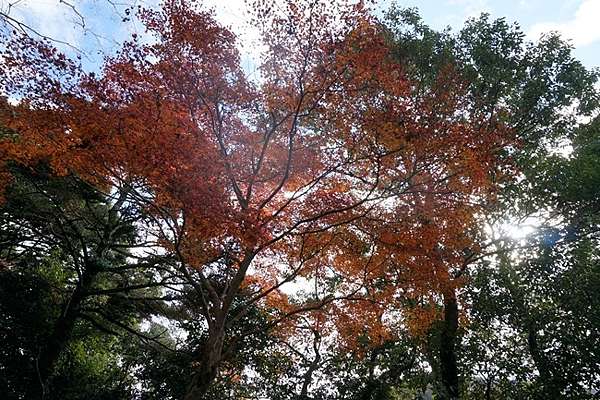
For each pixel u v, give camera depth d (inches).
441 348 529.3
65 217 557.3
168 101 418.0
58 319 564.1
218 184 415.8
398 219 474.0
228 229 377.7
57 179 560.4
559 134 612.1
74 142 399.5
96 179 441.1
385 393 627.8
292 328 644.1
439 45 608.1
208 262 487.5
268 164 501.4
